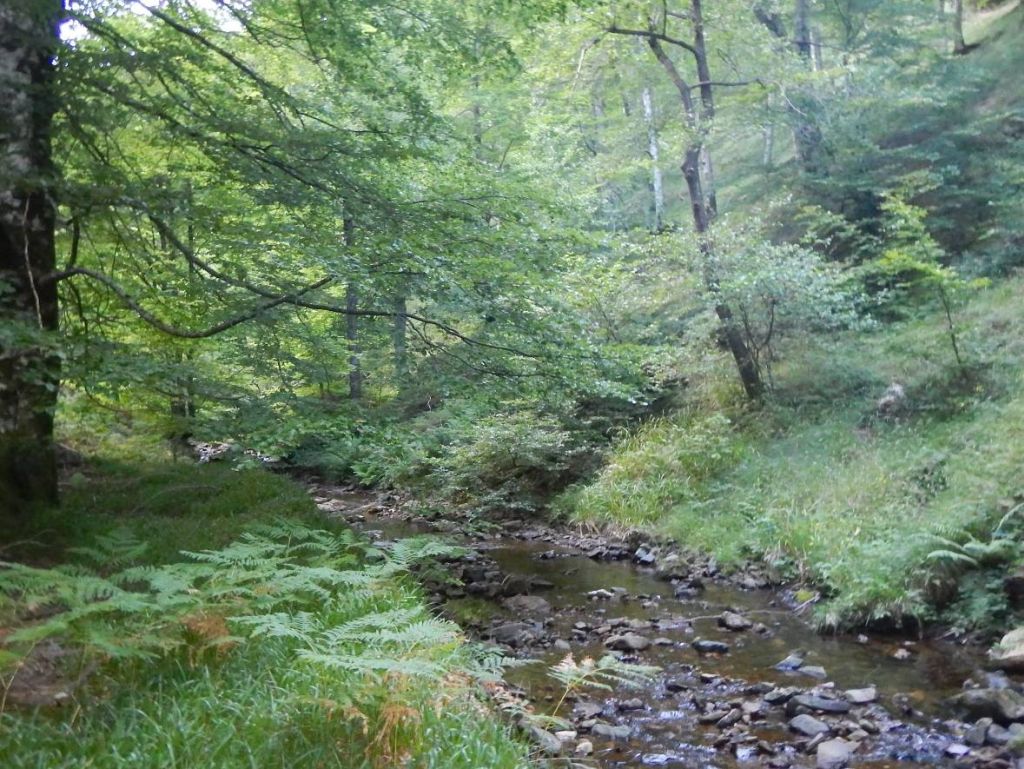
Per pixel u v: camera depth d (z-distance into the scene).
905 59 19.58
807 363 15.80
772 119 18.66
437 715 4.90
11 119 8.58
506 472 17.03
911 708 7.21
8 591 5.87
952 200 17.70
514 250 11.02
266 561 6.73
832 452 13.63
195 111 9.51
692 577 11.77
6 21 8.52
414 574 11.20
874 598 9.46
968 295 15.64
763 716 7.11
